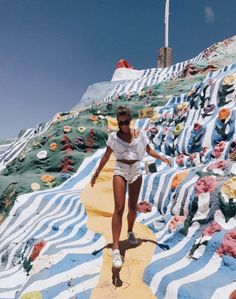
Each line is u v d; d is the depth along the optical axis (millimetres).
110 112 8180
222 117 4898
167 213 4043
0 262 4359
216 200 3432
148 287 2992
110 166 5602
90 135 6754
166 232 3756
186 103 6223
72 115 9258
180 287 2729
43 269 3523
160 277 2957
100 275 3248
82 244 3879
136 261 3326
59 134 6828
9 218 5137
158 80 11438
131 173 3205
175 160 5113
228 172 3756
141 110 7535
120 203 3131
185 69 9531
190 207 3682
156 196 4324
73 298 3025
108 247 3609
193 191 3752
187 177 4086
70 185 5848
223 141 4703
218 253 2992
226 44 10773
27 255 4043
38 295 3125
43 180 5891
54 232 4340
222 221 3293
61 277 3326
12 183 5902
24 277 3709
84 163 6285
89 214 4488
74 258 3590
